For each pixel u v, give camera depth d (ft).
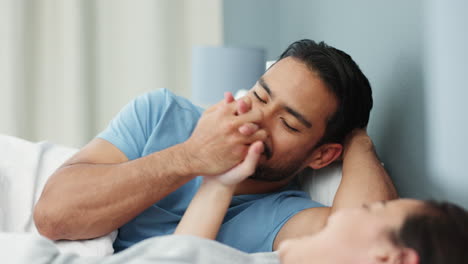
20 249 2.37
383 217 1.92
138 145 4.02
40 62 11.00
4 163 4.21
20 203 3.99
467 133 3.30
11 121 10.79
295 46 3.99
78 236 3.40
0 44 10.71
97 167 3.47
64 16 11.04
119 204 3.32
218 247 2.32
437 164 3.67
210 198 3.34
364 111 4.16
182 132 4.16
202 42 11.51
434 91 3.70
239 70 8.85
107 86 11.42
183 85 11.60
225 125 3.24
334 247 1.96
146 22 11.44
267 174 3.97
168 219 3.90
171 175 3.34
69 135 11.16
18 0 10.76
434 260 1.76
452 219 1.85
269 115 3.67
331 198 4.33
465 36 3.33
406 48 4.27
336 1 6.50
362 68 5.55
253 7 10.97
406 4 4.26
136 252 2.30
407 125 4.25
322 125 3.86
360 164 3.84
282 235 3.81
